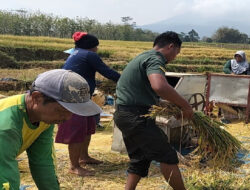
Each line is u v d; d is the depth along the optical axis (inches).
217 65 1118.4
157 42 155.9
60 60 1046.4
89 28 2458.2
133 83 148.9
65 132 197.5
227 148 160.4
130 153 157.9
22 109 88.7
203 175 182.9
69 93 84.0
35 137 98.5
